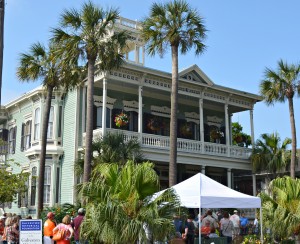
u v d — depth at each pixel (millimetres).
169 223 10672
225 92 29031
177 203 11328
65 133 26391
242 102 30500
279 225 14633
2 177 20875
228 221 16797
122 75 24406
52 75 21469
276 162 28250
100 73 24078
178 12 21047
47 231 12875
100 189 11109
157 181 11297
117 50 20391
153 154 24844
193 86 27500
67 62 19766
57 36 20000
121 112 26688
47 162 26141
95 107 26281
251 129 30766
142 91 26766
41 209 20828
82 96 26078
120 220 10320
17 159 29812
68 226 12086
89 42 19375
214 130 30812
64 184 25688
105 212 10344
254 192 29188
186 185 13797
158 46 21250
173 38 20688
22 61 22031
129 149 21766
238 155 29281
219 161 28156
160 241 10727
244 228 20344
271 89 26906
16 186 21031
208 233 15734
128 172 11281
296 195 15258
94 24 19750
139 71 24750
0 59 11195
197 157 27000
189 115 30562
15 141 30578
